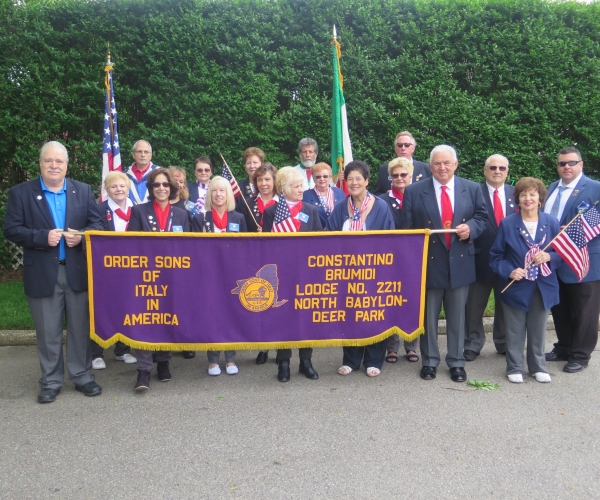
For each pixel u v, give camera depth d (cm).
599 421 448
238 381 547
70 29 838
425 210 539
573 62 873
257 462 386
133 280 509
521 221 537
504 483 357
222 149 860
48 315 493
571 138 898
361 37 860
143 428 440
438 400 492
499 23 867
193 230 558
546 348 648
